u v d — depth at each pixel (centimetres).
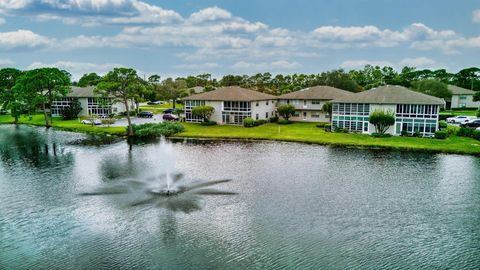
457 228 2548
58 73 8900
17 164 4562
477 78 13888
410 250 2242
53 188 3506
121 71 6744
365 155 4862
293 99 8525
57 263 2128
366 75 15425
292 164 4403
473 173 3906
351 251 2230
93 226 2620
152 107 12938
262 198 3167
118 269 2055
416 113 6028
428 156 4756
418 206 2962
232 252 2228
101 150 5522
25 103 8962
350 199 3133
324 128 7144
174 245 2325
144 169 4256
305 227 2567
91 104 9975
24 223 2686
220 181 3688
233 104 7981
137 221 2695
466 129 5959
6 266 2098
